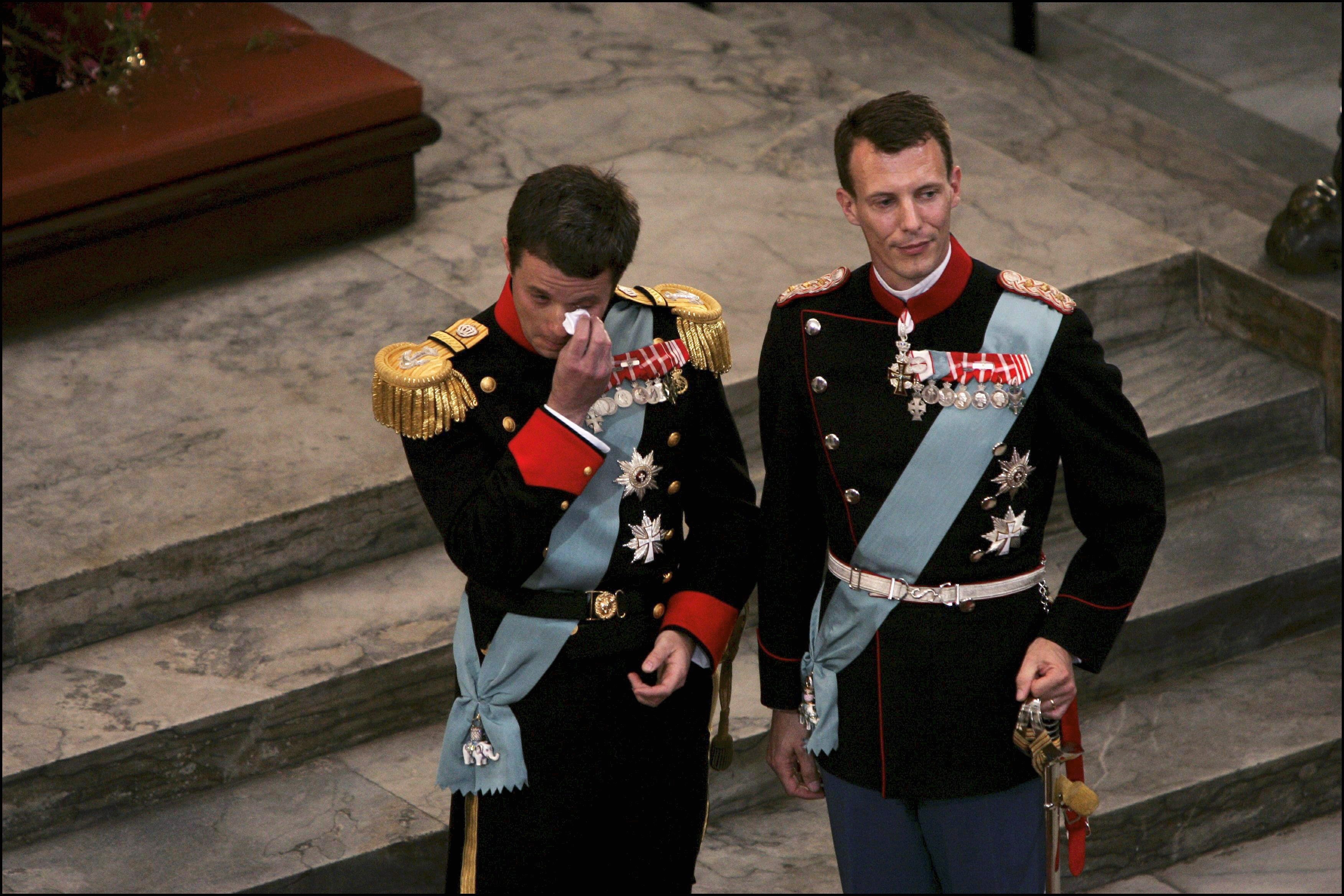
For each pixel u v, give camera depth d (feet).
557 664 30.71
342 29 82.02
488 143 70.23
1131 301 59.16
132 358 55.83
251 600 48.34
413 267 61.21
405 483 49.49
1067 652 29.84
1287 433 56.49
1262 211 65.16
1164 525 29.99
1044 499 30.60
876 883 31.58
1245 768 46.44
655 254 59.93
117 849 42.34
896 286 29.60
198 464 50.14
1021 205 63.82
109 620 46.57
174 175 58.39
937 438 29.37
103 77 62.18
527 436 28.63
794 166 67.46
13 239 55.67
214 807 43.75
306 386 54.08
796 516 31.83
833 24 85.05
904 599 30.19
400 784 44.29
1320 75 82.99
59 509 48.16
